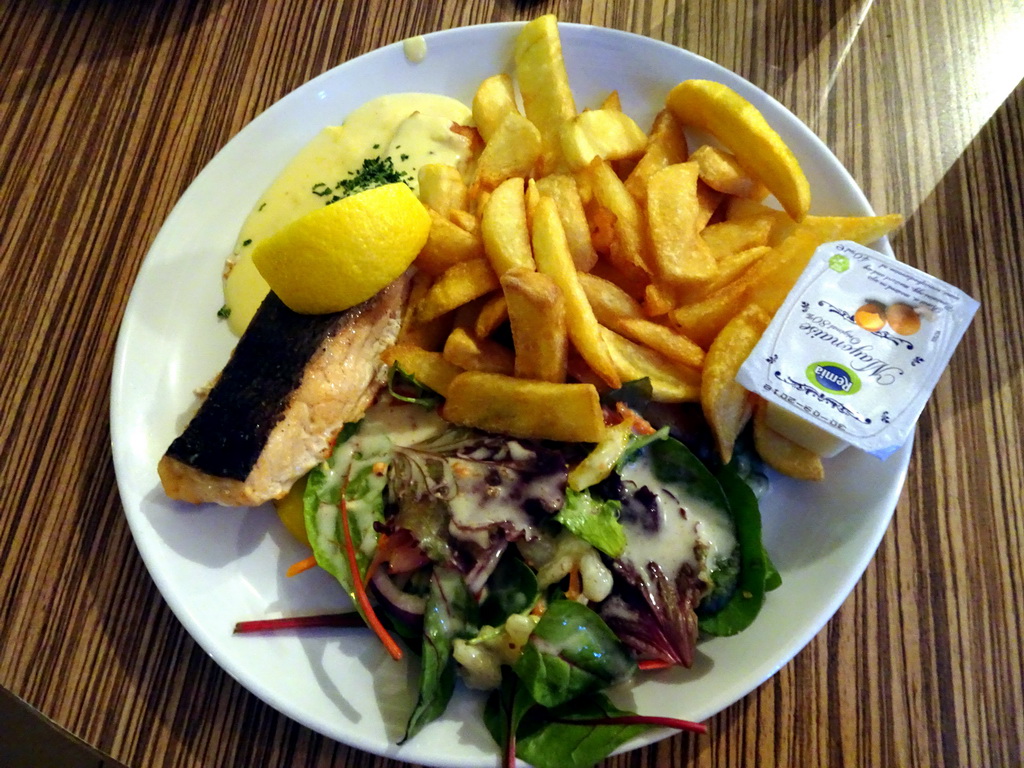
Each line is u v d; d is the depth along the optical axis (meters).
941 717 0.24
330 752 0.24
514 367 0.27
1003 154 0.33
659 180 0.28
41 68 0.36
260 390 0.27
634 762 0.24
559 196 0.28
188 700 0.25
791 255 0.27
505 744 0.23
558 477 0.25
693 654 0.24
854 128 0.34
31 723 0.25
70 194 0.33
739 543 0.25
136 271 0.32
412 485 0.26
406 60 0.33
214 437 0.26
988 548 0.27
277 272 0.26
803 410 0.23
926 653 0.25
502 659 0.24
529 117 0.32
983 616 0.26
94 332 0.31
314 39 0.36
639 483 0.25
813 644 0.25
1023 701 0.25
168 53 0.36
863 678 0.25
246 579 0.26
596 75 0.33
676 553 0.25
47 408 0.29
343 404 0.28
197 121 0.35
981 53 0.35
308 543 0.27
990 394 0.29
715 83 0.29
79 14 0.37
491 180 0.30
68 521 0.28
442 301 0.27
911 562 0.27
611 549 0.24
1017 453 0.28
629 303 0.28
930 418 0.28
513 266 0.27
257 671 0.24
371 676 0.24
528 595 0.24
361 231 0.26
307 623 0.25
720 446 0.25
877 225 0.27
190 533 0.26
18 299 0.31
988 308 0.30
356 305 0.28
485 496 0.25
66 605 0.26
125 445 0.27
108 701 0.25
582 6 0.36
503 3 0.36
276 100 0.35
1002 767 0.24
